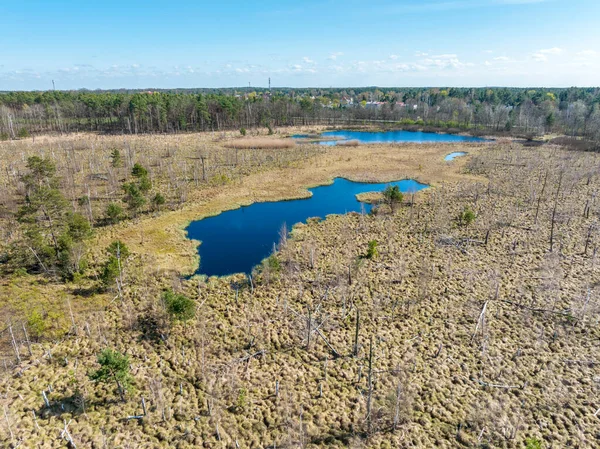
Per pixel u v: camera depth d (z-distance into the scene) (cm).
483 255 3912
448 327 2841
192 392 2270
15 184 5812
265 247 4347
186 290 3366
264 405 2191
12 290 3181
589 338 2694
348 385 2333
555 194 5731
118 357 2167
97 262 3747
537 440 1830
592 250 3944
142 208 5269
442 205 5434
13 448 1852
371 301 3158
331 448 1930
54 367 2417
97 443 1917
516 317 2925
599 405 2161
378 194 6191
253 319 2939
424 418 2095
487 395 2244
